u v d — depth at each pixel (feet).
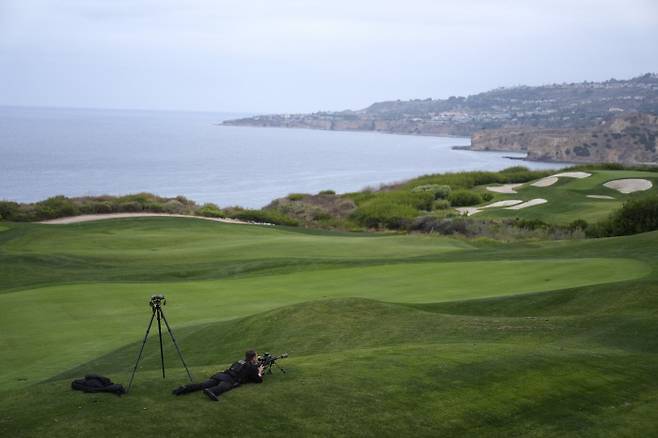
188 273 99.91
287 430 30.94
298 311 62.28
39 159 558.56
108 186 389.19
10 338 60.95
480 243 137.28
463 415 34.37
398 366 41.11
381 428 32.09
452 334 54.39
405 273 87.51
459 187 272.31
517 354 44.60
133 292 81.30
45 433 29.14
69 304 74.59
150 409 32.14
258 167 547.08
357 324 58.75
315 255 118.52
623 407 37.04
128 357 54.39
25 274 102.63
